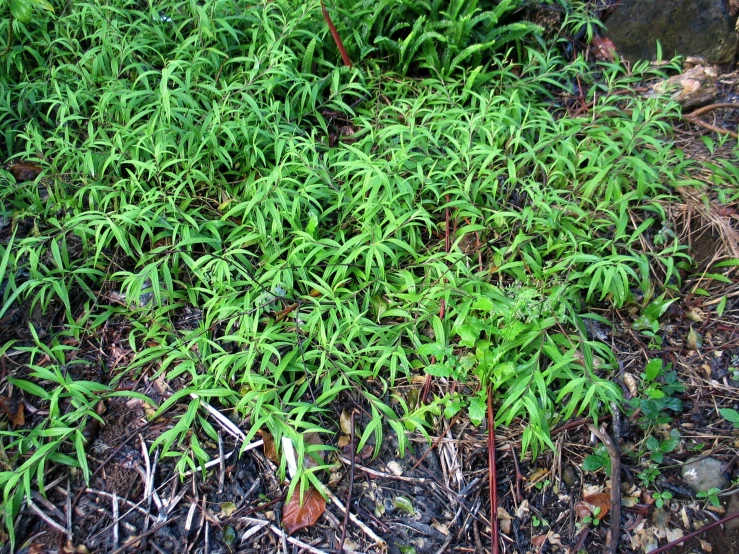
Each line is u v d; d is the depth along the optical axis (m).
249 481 2.55
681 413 2.76
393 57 4.15
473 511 2.53
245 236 3.05
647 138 3.31
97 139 3.54
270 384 2.63
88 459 2.55
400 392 2.80
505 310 2.71
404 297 2.91
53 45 3.87
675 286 3.15
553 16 4.25
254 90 3.66
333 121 3.93
